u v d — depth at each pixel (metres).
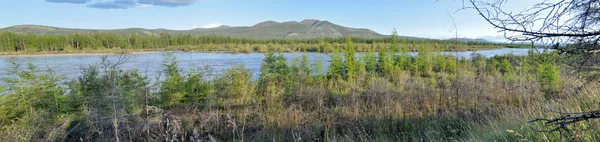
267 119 5.83
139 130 4.75
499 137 3.11
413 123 5.39
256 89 7.07
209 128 5.34
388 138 4.95
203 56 29.81
